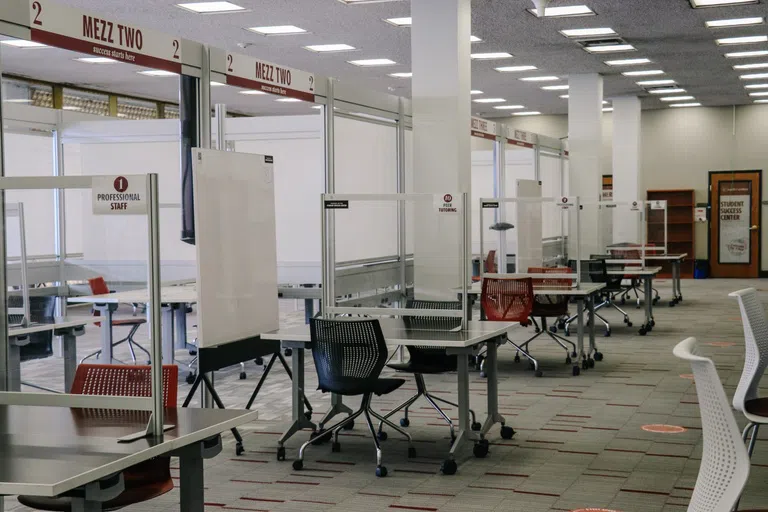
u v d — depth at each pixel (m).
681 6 9.90
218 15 10.08
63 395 2.99
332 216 5.96
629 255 13.88
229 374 8.28
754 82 16.02
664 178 20.31
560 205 8.30
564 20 10.53
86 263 9.17
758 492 4.40
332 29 10.88
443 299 8.19
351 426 6.06
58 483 2.17
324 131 7.98
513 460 5.18
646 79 15.45
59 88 14.21
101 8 9.68
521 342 10.23
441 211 5.65
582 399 6.95
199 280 5.07
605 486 4.62
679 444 5.48
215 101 16.78
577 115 14.75
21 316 6.55
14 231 8.66
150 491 3.08
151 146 8.88
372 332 4.91
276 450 5.51
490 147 20.30
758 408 3.71
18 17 4.55
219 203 5.27
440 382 7.77
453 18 8.30
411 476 4.88
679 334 10.68
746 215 19.81
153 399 2.69
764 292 15.92
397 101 9.48
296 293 8.40
